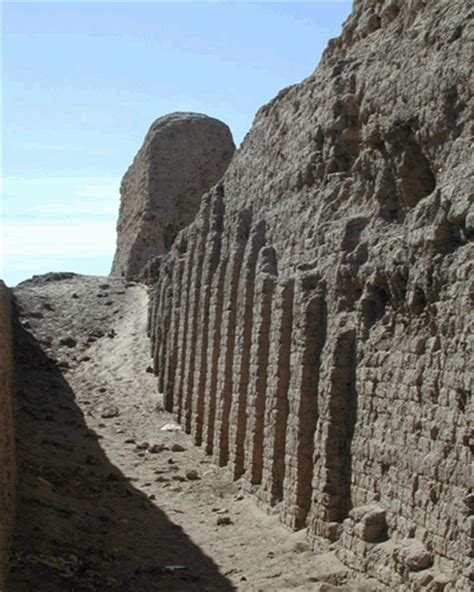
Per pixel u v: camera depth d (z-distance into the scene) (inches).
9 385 768.3
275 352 792.3
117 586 587.2
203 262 1149.7
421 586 527.2
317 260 744.3
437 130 589.6
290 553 678.5
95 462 989.2
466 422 516.4
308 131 809.5
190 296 1195.9
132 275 1974.7
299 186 818.2
